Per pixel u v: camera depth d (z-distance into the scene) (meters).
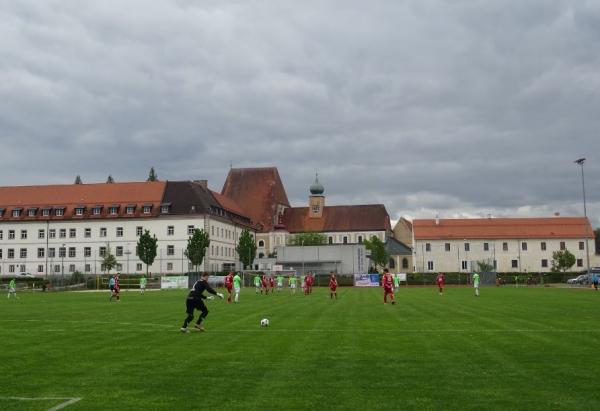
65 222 135.00
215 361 16.50
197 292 24.48
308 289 66.31
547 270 148.62
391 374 14.41
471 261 138.00
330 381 13.63
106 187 138.38
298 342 20.42
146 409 11.21
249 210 174.88
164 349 19.00
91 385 13.35
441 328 24.86
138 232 132.75
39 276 125.88
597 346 19.02
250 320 29.67
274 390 12.73
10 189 141.00
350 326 25.98
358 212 179.88
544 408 11.11
